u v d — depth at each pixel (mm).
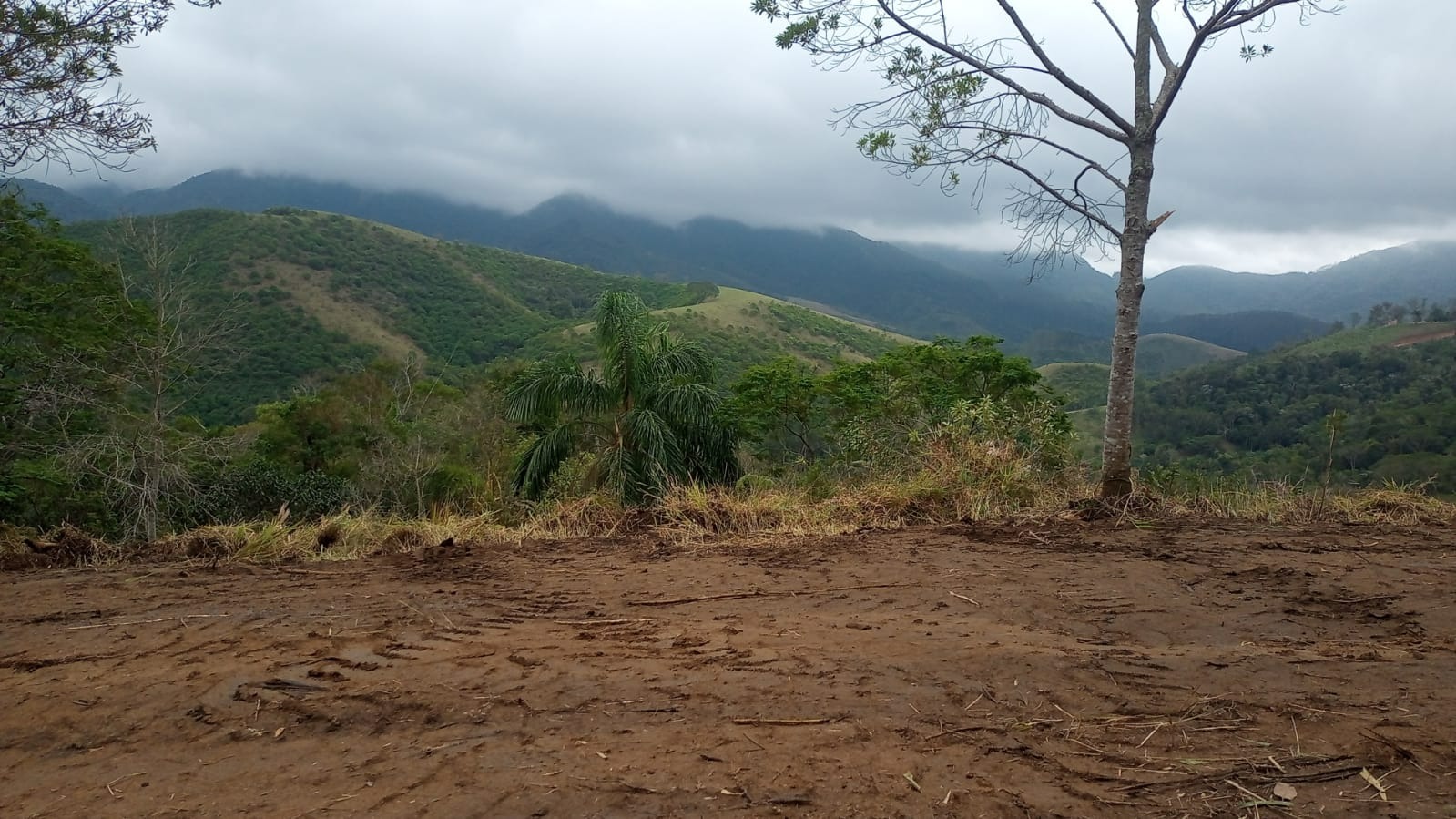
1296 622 4062
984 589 4652
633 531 6781
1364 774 2633
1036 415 8797
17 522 14844
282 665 3598
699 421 12797
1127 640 3873
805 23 7387
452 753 2814
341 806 2500
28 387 14141
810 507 7062
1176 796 2533
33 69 6684
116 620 4293
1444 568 4844
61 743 2973
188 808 2521
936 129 7434
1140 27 6875
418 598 4688
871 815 2418
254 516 14406
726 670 3506
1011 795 2523
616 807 2469
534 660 3635
